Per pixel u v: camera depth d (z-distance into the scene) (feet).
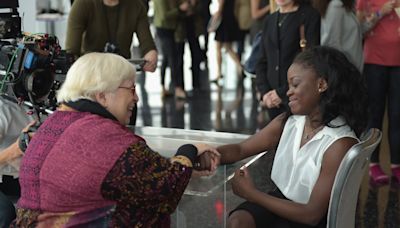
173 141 8.10
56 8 15.07
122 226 5.65
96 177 5.49
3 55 8.15
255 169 7.96
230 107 20.49
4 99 8.16
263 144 7.64
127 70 5.97
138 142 5.69
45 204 5.71
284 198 7.18
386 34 12.64
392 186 12.95
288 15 11.34
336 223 6.29
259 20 21.91
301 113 6.98
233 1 24.06
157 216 5.90
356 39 11.80
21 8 12.77
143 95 22.41
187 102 21.31
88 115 5.82
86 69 5.86
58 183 5.59
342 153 6.59
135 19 12.07
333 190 6.21
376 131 6.76
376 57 12.85
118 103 5.95
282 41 11.30
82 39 11.73
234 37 24.47
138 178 5.55
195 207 7.64
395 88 12.97
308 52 7.01
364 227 11.06
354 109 6.86
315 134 6.95
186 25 22.22
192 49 22.95
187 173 5.88
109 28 11.85
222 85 23.97
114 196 5.56
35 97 7.88
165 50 21.68
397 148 13.26
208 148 6.82
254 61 14.19
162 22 21.22
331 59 6.84
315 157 6.81
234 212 7.15
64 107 5.96
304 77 6.86
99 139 5.58
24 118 8.18
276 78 11.44
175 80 21.85
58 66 8.27
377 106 13.07
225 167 7.41
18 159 7.03
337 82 6.77
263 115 19.34
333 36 11.44
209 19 25.35
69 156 5.58
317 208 6.61
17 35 8.68
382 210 11.78
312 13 11.23
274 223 7.08
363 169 6.63
